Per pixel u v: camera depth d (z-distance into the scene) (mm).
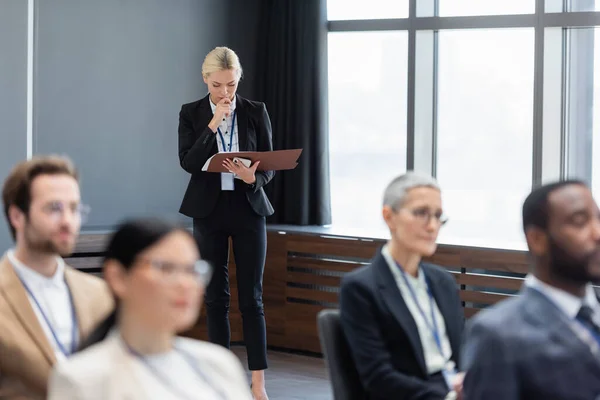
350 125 8430
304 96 8258
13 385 2766
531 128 7742
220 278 5578
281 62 8391
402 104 8219
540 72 7586
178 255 2062
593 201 2453
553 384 2295
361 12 8312
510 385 2305
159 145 8016
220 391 2186
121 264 2068
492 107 7902
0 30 6691
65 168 2873
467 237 8055
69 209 2832
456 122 8047
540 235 2457
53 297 2879
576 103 7586
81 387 2006
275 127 8438
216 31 8297
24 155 6836
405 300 3416
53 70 7352
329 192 8383
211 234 5516
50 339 2807
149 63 7898
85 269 7141
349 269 7305
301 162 8242
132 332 2086
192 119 5531
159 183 8031
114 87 7711
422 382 3264
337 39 8445
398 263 3465
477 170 7984
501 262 6742
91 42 7559
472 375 2373
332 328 3400
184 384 2107
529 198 2508
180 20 8055
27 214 2799
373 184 8359
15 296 2797
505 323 2365
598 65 7488
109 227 7707
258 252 5555
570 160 7625
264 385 5992
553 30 7574
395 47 8219
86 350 2129
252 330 5594
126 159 7809
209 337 5613
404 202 3395
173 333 2143
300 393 6344
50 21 7312
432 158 8141
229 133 5516
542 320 2361
